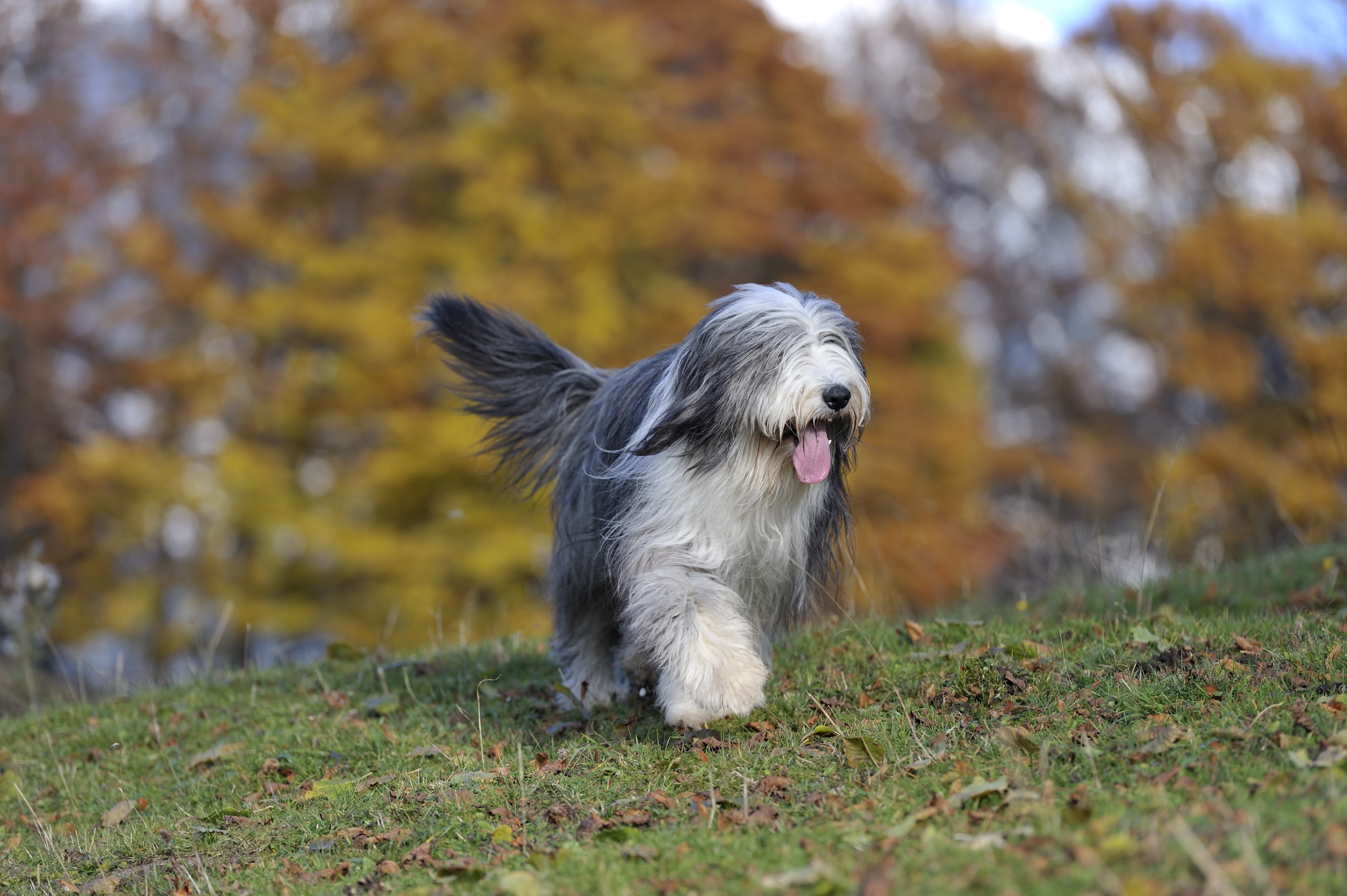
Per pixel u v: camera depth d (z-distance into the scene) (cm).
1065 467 2461
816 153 2172
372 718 601
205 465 1670
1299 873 287
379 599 1506
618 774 453
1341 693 419
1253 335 2069
